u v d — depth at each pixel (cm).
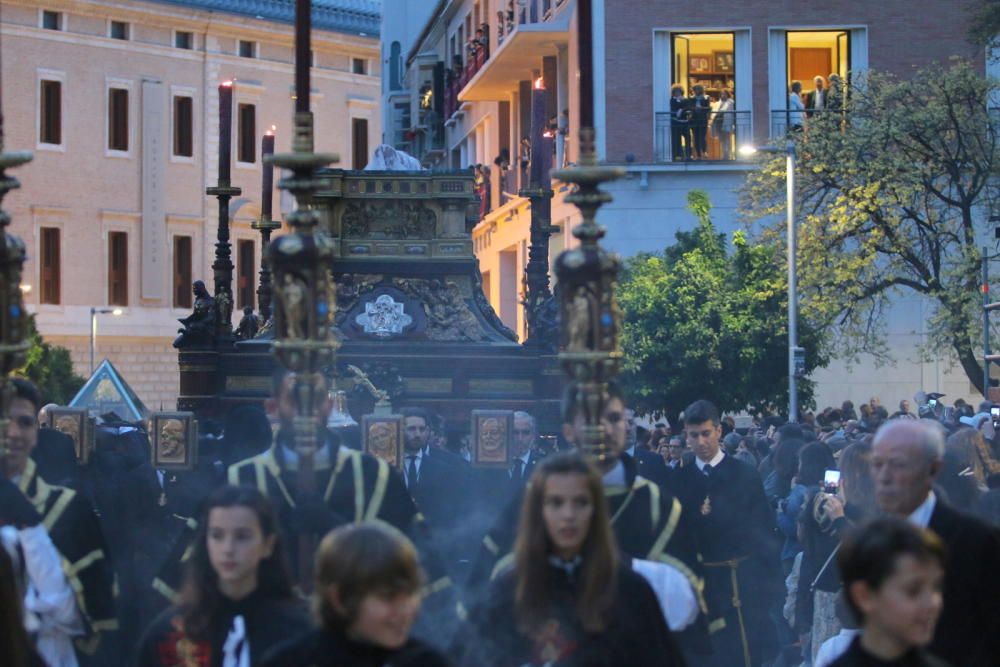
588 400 880
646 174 4622
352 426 1572
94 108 8581
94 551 1015
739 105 4697
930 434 888
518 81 5456
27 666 738
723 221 4612
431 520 1517
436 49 7462
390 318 1847
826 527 1377
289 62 9294
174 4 8812
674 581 902
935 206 4366
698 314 3922
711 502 1424
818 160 4125
